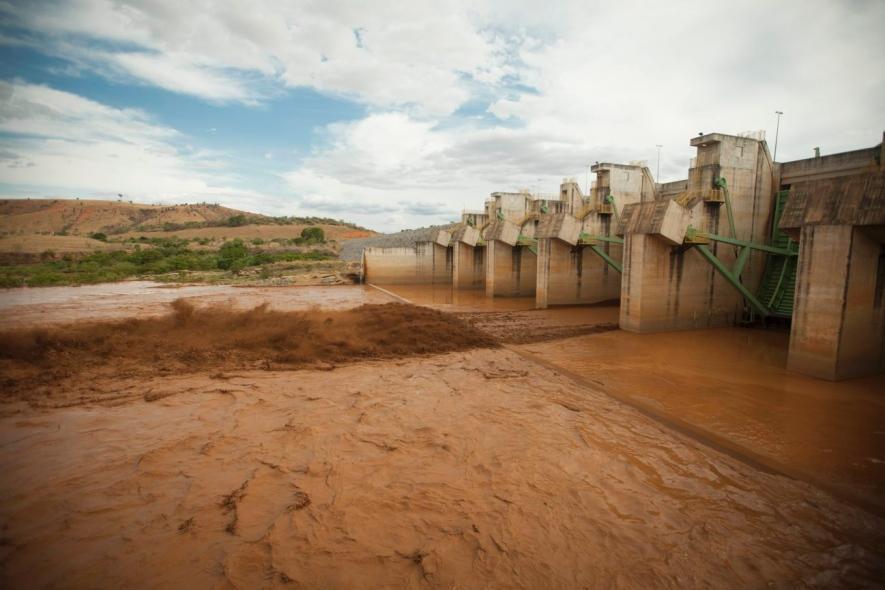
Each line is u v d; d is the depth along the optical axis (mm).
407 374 17359
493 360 19812
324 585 6582
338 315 29859
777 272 27266
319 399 14266
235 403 13836
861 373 16734
